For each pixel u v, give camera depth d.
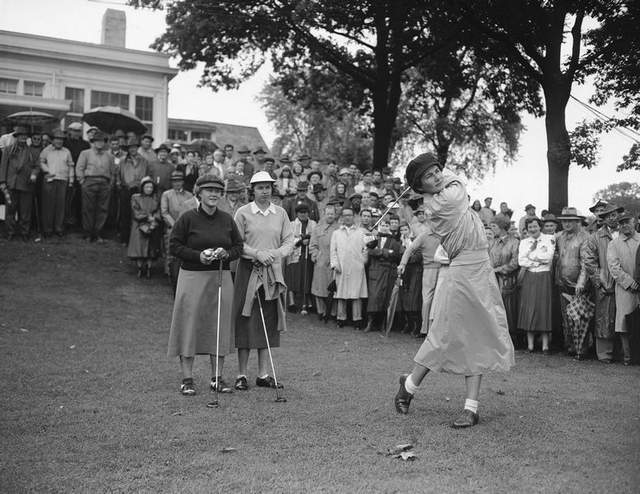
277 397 5.59
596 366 8.02
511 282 9.55
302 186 12.66
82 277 12.05
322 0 17.98
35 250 13.04
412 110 25.64
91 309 10.31
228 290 5.98
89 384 6.09
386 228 10.60
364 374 6.91
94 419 4.91
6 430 4.60
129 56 24.02
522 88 18.98
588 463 3.98
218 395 5.81
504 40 15.48
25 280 11.44
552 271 9.26
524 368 7.70
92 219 14.12
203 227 5.94
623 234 8.40
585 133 14.51
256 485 3.61
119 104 24.17
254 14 19.42
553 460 4.04
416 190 5.21
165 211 12.02
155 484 3.62
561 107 14.82
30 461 3.98
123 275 12.55
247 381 6.29
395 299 9.26
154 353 7.80
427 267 9.66
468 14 15.45
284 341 9.13
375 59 21.66
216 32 19.64
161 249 12.59
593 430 4.74
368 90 22.64
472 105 27.27
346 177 14.59
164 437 4.48
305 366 7.34
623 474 3.79
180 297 5.85
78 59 23.25
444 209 4.96
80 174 14.12
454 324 4.95
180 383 6.27
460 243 4.98
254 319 6.18
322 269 11.13
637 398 5.96
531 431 4.70
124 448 4.24
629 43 14.28
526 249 9.22
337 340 9.40
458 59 20.41
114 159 14.75
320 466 3.92
